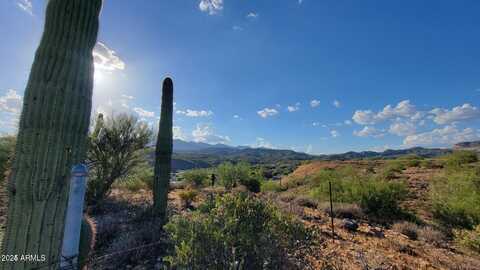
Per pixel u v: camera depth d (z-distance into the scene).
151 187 12.17
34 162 2.19
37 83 2.28
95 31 2.71
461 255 5.65
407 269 4.51
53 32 2.41
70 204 1.97
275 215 3.44
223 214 3.35
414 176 17.42
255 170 21.69
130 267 3.96
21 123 2.26
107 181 8.91
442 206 8.58
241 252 3.03
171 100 7.17
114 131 9.02
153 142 9.95
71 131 2.38
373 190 9.64
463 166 15.14
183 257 2.94
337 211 9.01
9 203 2.19
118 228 5.63
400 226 7.43
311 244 3.46
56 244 2.26
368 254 5.04
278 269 3.11
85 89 2.53
